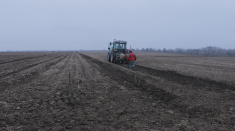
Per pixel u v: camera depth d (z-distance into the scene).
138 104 7.18
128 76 13.61
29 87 9.71
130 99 7.83
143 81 11.57
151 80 11.91
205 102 7.37
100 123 5.38
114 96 8.27
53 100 7.50
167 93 8.71
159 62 27.86
